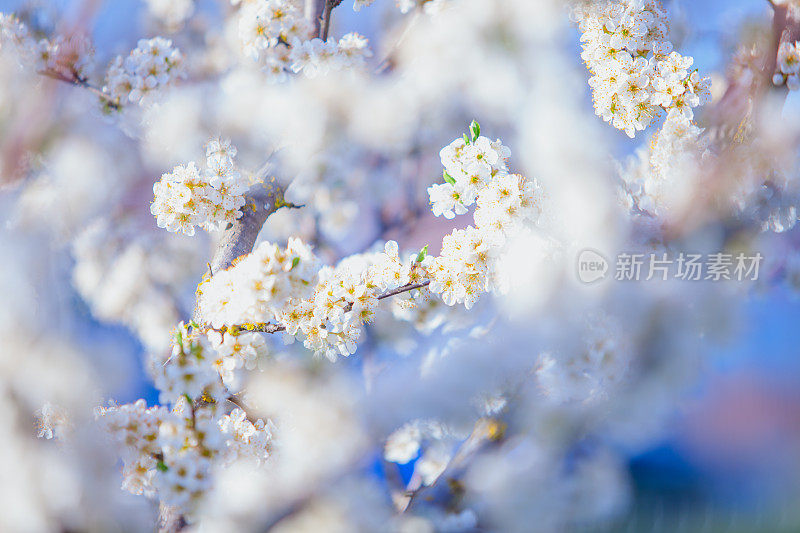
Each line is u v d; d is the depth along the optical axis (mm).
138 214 1656
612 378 1553
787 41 1613
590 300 1562
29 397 1560
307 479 1568
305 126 1689
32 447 1553
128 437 1575
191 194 1643
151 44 1680
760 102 1612
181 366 1593
